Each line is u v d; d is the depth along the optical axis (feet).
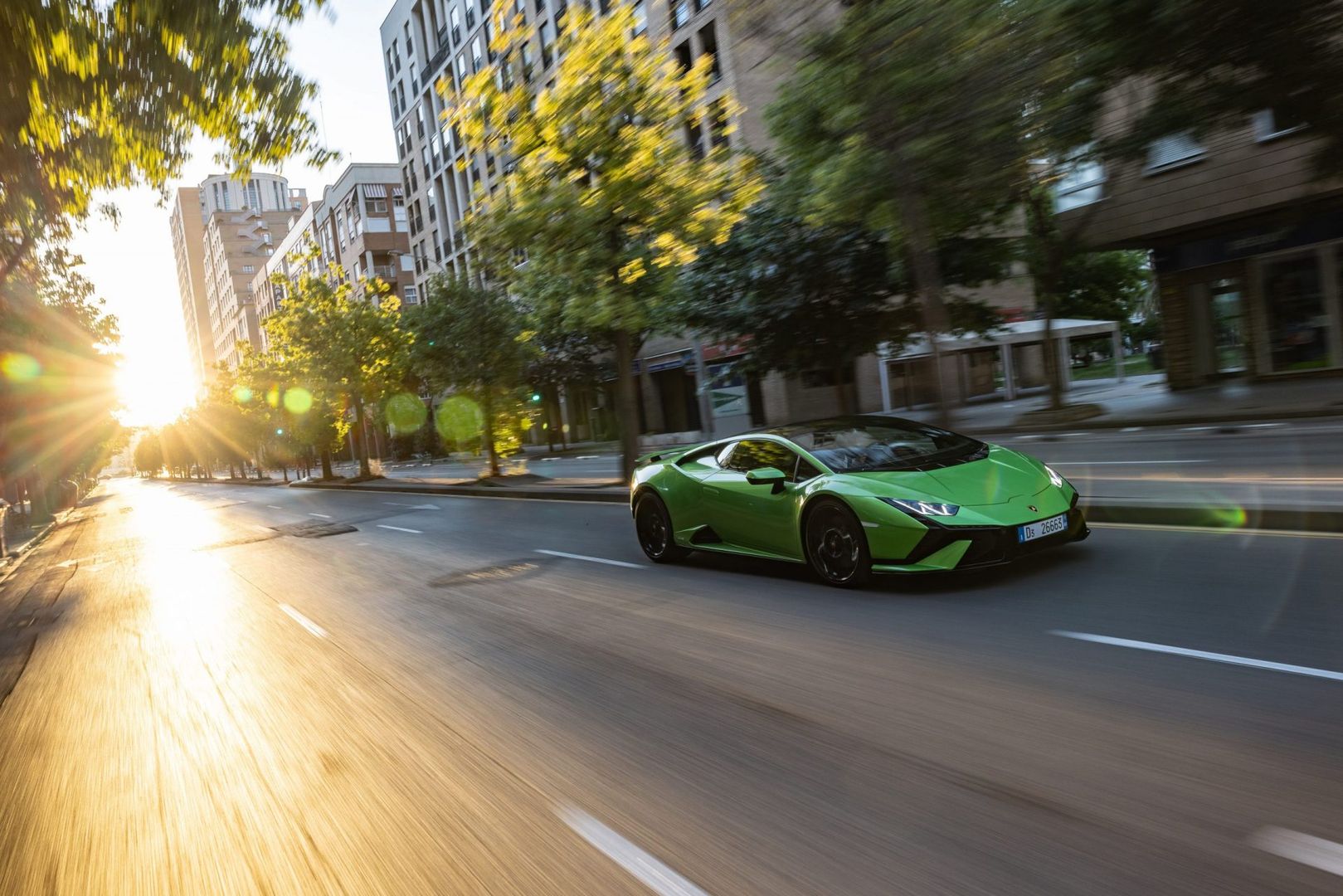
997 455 20.79
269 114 23.54
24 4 18.58
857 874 8.29
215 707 17.33
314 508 77.51
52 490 161.79
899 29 34.91
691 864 8.87
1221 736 10.32
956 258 65.05
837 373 78.54
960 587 19.16
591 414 151.64
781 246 69.21
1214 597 16.10
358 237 223.71
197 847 10.95
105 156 24.59
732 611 19.76
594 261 46.32
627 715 13.71
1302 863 7.58
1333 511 20.24
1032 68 36.60
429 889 9.05
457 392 80.53
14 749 16.70
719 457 24.85
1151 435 50.62
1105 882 7.64
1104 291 132.77
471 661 18.16
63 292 78.59
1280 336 64.44
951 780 10.05
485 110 44.19
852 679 14.07
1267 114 57.57
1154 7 34.60
